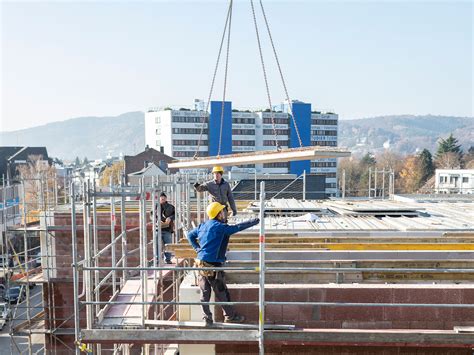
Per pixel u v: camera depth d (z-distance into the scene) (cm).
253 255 823
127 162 6612
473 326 679
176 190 1288
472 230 976
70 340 1473
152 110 9319
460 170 6912
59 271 1506
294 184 3559
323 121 9850
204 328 683
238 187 3409
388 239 893
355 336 661
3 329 2591
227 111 8600
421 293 691
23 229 1499
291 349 703
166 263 1280
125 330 669
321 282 755
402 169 9844
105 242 1516
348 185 10219
